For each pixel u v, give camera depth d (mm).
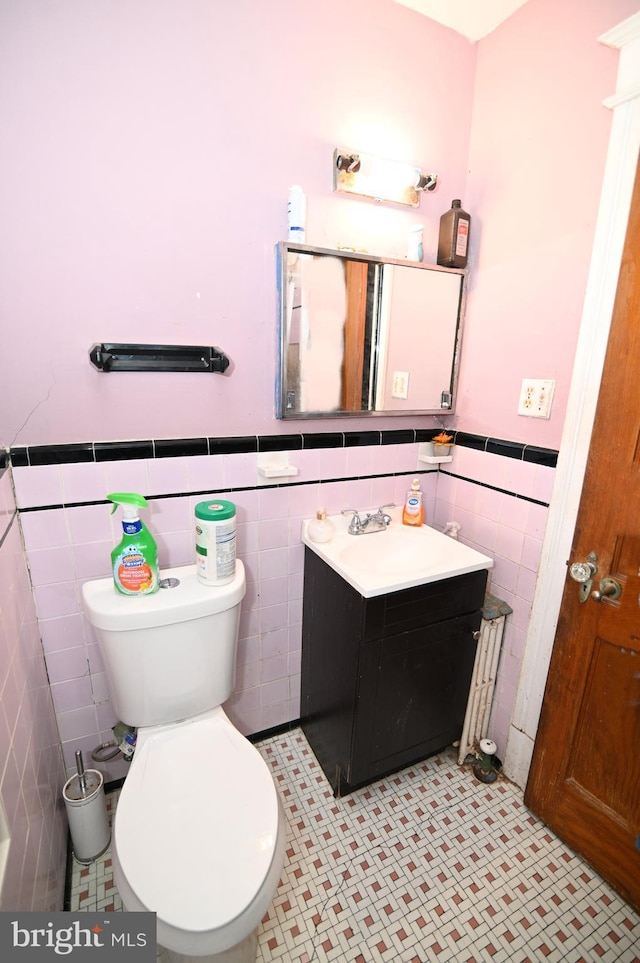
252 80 1146
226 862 855
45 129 978
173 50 1053
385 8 1258
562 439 1235
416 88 1354
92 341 1107
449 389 1600
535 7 1211
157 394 1207
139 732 1166
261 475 1395
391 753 1406
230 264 1216
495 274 1422
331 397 1415
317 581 1460
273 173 1220
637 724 1118
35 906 869
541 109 1225
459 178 1491
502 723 1552
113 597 1122
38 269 1028
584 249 1149
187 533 1331
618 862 1188
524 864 1271
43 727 1119
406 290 1440
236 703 1583
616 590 1118
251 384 1317
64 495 1156
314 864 1258
